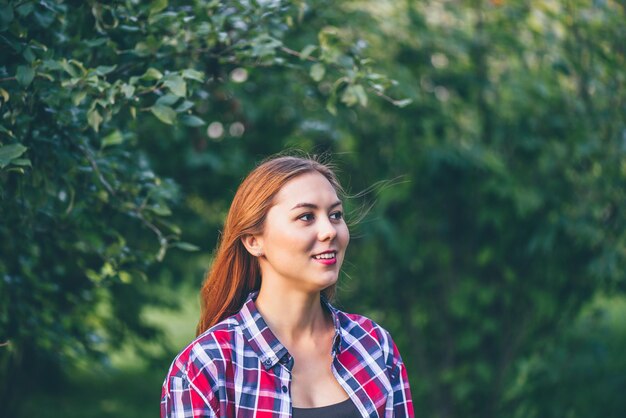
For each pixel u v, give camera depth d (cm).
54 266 328
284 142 464
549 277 473
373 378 189
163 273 573
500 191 443
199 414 175
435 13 470
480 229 490
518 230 475
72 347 326
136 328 609
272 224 182
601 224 449
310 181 183
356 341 193
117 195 272
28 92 228
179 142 448
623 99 432
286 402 179
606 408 473
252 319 185
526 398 484
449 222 493
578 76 439
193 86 237
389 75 416
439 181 478
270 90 425
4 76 226
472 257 495
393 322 511
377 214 461
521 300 488
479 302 489
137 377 916
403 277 502
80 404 795
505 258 486
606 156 436
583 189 451
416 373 508
